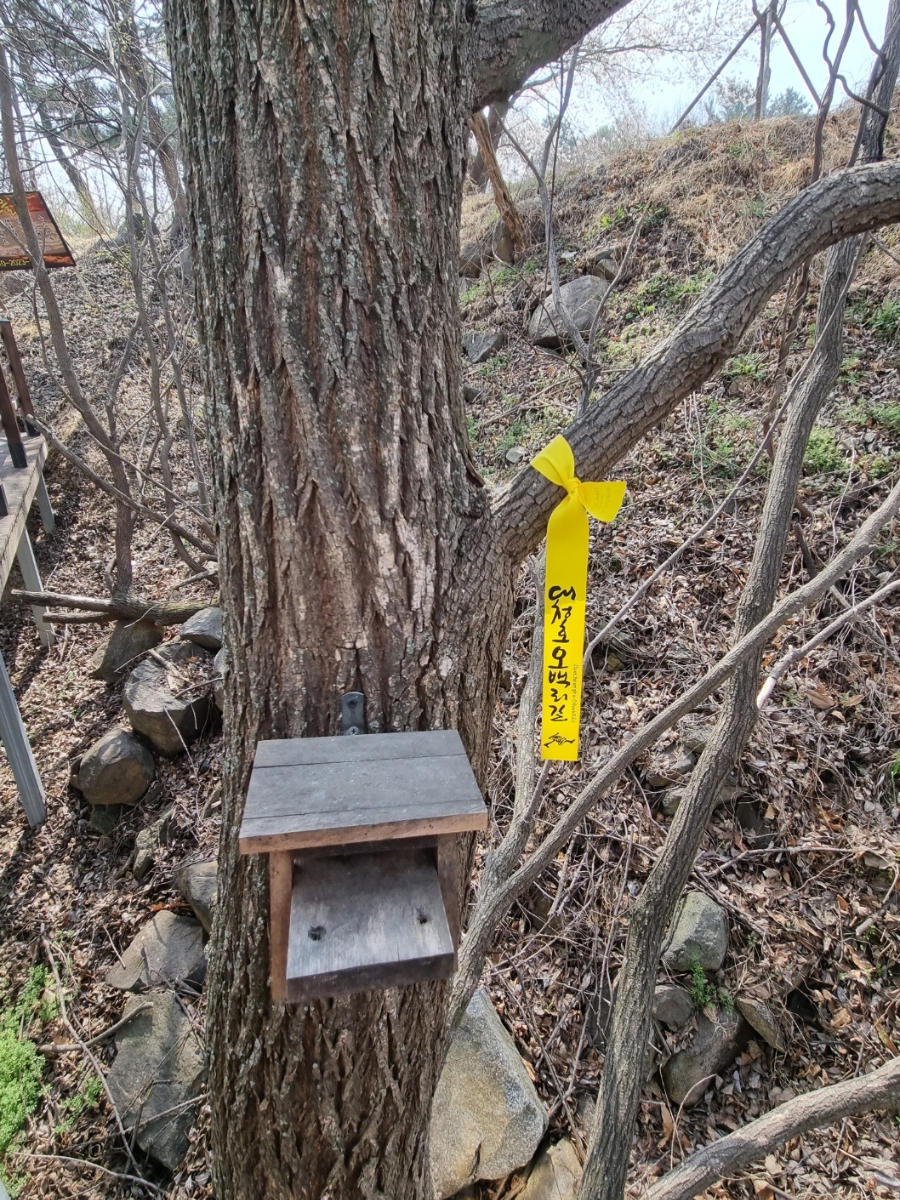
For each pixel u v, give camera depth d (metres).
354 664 1.16
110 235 7.17
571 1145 2.43
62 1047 3.14
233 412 1.12
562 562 1.29
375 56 1.02
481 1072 2.49
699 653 3.75
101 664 5.02
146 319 4.61
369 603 1.15
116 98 4.95
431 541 1.18
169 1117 2.80
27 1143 2.88
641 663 3.79
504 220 6.61
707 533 4.27
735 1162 1.94
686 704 1.76
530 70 1.32
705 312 1.34
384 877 1.01
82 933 3.61
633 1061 2.19
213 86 1.04
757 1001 2.71
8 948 3.67
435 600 1.19
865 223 1.40
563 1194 2.27
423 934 0.96
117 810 4.12
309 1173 1.33
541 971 2.86
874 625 3.63
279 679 1.18
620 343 5.87
